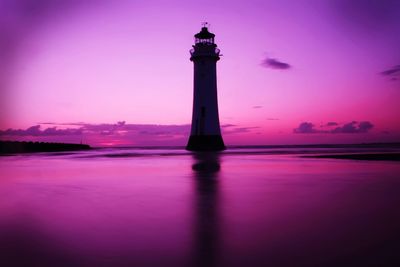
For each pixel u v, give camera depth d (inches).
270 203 396.2
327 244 245.0
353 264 208.7
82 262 216.7
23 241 257.1
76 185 561.3
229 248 240.1
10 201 418.3
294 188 510.6
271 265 209.8
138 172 772.6
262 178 637.9
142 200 421.4
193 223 308.3
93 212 355.6
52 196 454.0
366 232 272.8
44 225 303.1
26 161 1195.3
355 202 396.8
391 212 343.0
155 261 218.5
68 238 265.3
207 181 601.6
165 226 299.7
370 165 935.7
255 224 302.5
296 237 262.5
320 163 1026.1
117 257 224.7
